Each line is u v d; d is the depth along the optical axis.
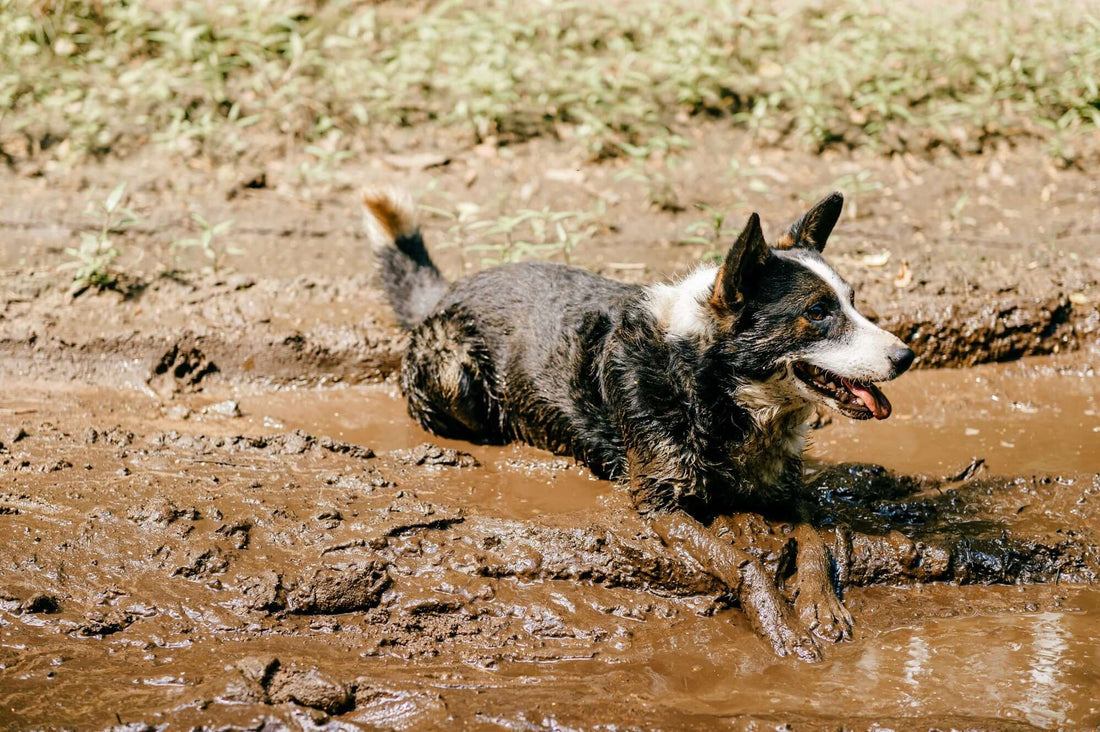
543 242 7.66
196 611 4.28
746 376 4.78
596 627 4.31
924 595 4.61
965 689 3.91
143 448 5.49
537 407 5.52
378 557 4.55
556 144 9.24
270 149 9.02
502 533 4.72
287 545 4.63
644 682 3.98
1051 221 8.15
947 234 7.95
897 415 6.28
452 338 5.77
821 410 6.16
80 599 4.32
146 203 8.21
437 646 4.18
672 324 4.91
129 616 4.25
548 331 5.48
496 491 5.26
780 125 9.52
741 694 3.91
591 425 5.32
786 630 4.24
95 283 6.92
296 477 5.23
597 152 9.02
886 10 10.51
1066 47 10.06
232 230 7.91
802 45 10.45
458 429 5.96
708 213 8.27
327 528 4.73
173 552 4.54
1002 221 8.17
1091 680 3.95
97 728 3.63
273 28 10.23
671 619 4.41
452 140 9.27
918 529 4.97
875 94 9.52
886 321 6.73
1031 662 4.09
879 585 4.68
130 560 4.52
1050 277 7.16
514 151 9.14
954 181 8.78
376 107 9.42
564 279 5.61
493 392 5.74
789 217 8.18
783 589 4.54
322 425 6.11
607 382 5.14
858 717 3.70
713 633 4.32
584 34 10.40
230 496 4.97
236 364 6.59
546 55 9.91
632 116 9.43
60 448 5.45
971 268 7.32
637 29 10.41
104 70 9.87
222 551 4.55
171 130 8.78
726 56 10.15
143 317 6.69
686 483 4.91
